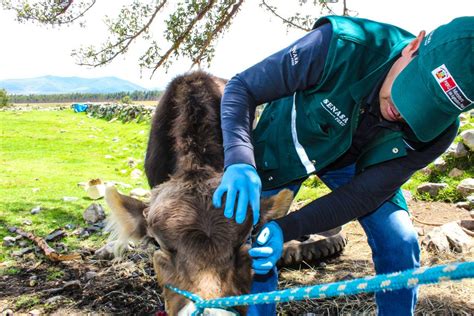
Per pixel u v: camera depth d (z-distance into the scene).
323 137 2.58
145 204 2.68
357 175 2.56
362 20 2.48
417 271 1.18
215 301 1.89
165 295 2.33
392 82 2.22
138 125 17.38
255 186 2.17
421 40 2.13
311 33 2.44
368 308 3.54
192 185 2.40
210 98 3.09
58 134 15.48
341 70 2.34
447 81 1.88
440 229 4.62
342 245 4.56
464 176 6.32
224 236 2.21
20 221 5.52
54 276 4.15
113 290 3.87
